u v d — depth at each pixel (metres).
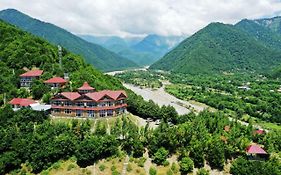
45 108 181.88
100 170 146.88
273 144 174.62
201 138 162.12
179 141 160.50
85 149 149.00
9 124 167.25
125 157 154.12
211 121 183.62
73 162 149.75
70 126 165.25
